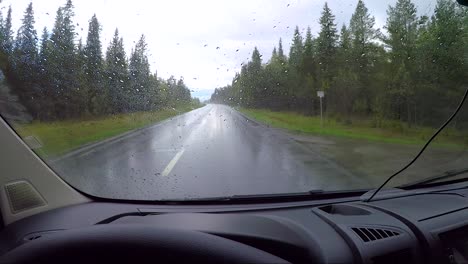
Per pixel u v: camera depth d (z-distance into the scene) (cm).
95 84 912
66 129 669
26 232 242
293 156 955
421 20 995
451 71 845
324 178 647
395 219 249
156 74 1669
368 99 1655
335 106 2223
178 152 1005
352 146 1173
